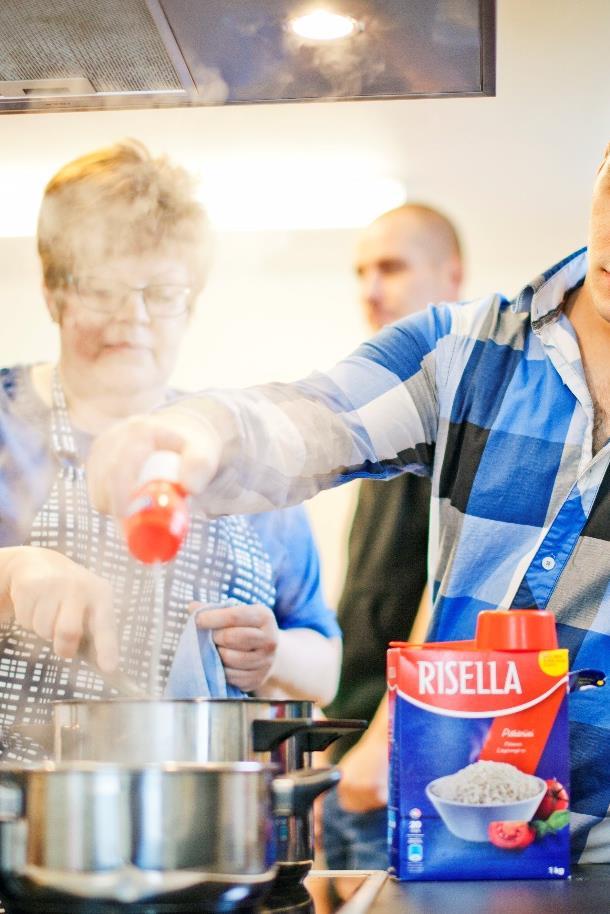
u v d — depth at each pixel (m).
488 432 1.50
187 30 1.01
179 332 1.71
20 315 1.70
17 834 0.75
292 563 1.65
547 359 1.50
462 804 1.00
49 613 1.60
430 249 1.72
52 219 1.68
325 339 1.74
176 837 0.74
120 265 1.69
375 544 1.64
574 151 1.60
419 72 1.08
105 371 1.69
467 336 1.54
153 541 0.98
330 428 1.46
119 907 0.73
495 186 1.68
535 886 0.97
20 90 1.14
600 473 1.44
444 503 1.53
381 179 1.68
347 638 1.64
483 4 0.96
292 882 0.97
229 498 1.35
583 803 1.36
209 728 0.86
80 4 0.95
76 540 1.63
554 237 1.70
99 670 1.59
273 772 0.89
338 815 1.63
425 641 1.57
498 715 1.01
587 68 1.37
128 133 1.63
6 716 1.58
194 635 1.60
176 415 1.20
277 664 1.62
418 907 0.87
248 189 1.69
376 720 1.64
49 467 1.66
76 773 0.74
